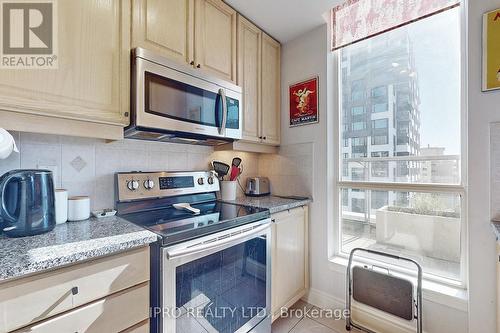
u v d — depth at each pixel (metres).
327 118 1.90
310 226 1.99
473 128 1.28
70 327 0.74
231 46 1.67
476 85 1.28
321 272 1.92
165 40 1.28
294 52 2.09
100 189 1.35
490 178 1.23
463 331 1.34
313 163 1.98
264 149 2.08
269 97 2.04
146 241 0.91
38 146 1.16
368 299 1.59
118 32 1.11
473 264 1.28
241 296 1.33
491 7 1.25
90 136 1.06
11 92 0.85
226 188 1.89
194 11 1.43
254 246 1.42
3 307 0.63
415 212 1.62
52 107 0.93
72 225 1.09
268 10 1.71
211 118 1.46
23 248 0.77
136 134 1.34
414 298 1.46
